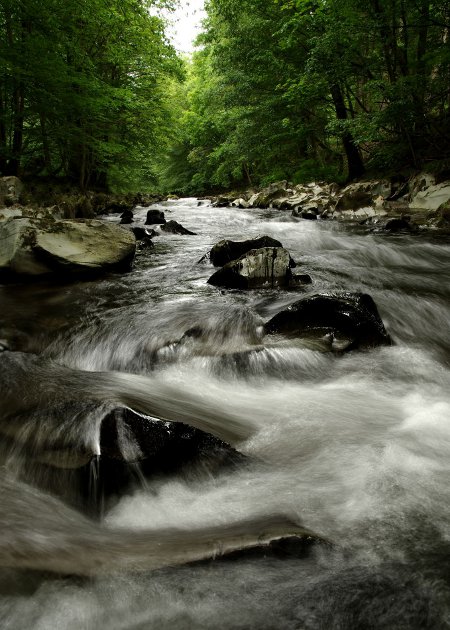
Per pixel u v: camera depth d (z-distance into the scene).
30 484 2.26
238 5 19.52
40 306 5.19
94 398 2.66
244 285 5.75
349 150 19.30
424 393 3.54
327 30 15.02
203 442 2.44
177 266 7.14
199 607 1.56
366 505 2.16
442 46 13.05
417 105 13.44
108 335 4.29
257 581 1.67
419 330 4.87
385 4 13.76
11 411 2.71
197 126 34.78
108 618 1.50
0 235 6.57
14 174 16.45
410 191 14.49
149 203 22.78
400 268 7.48
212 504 2.24
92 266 6.36
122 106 19.80
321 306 4.25
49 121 16.89
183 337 4.08
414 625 1.52
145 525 2.11
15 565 1.51
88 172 21.14
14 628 1.39
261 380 3.68
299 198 17.53
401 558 1.82
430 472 2.43
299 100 18.17
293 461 2.57
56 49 14.64
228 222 13.46
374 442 2.75
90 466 2.19
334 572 1.74
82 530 1.96
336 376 3.79
